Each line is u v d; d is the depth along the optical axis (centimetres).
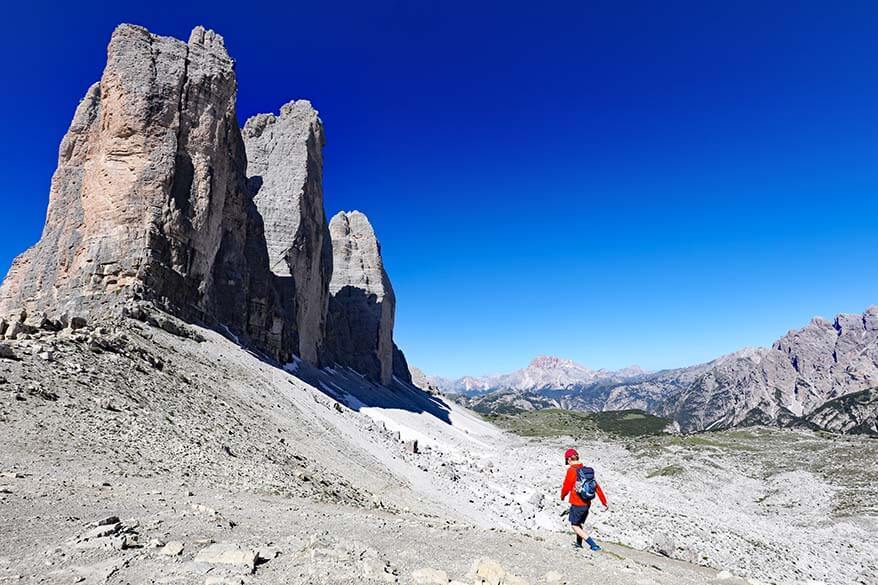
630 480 7188
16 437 1590
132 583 795
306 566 949
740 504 6006
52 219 6325
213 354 4588
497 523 3634
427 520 1891
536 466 7700
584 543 1512
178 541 1029
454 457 7081
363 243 16862
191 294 5431
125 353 2931
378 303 15762
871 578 3484
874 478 6269
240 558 930
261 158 10281
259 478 2111
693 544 3897
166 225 5131
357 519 1573
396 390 15125
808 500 5831
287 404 4372
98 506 1226
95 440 1802
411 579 963
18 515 1065
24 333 2558
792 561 3828
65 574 804
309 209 10181
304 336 9538
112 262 4734
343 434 4453
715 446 9738
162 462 1867
